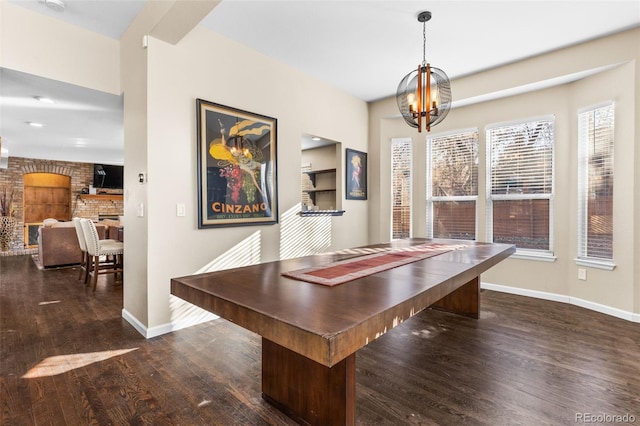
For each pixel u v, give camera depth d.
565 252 3.78
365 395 1.91
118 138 5.63
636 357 2.37
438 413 1.74
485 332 2.87
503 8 2.77
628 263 3.17
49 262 5.68
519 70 3.78
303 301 1.26
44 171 8.30
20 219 8.02
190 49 2.99
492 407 1.79
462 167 4.57
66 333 2.83
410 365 2.28
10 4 2.68
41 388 1.97
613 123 3.29
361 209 5.15
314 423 1.60
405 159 5.10
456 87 4.27
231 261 3.32
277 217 3.77
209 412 1.75
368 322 1.07
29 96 3.40
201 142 3.05
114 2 2.69
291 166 3.96
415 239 3.71
